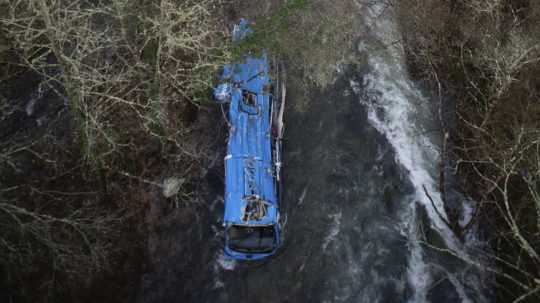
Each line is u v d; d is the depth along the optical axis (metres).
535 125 13.15
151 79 13.24
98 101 11.77
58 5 10.28
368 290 13.23
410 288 13.22
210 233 14.16
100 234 13.48
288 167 15.20
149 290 13.34
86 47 10.77
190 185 14.86
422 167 15.27
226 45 13.05
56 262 12.40
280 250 13.84
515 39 13.77
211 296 13.26
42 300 12.60
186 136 15.50
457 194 14.57
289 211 14.46
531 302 11.67
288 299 13.16
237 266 13.63
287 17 13.64
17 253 11.80
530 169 12.46
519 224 12.98
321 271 13.50
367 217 14.33
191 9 11.79
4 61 13.71
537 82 14.63
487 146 13.51
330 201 14.61
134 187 14.50
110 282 13.21
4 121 15.08
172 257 13.82
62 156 14.56
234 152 13.57
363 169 15.21
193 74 13.80
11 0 12.15
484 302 12.86
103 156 12.92
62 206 13.80
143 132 15.16
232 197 13.05
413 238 13.91
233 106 14.27
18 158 14.16
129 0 12.39
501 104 14.34
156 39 12.47
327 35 15.29
